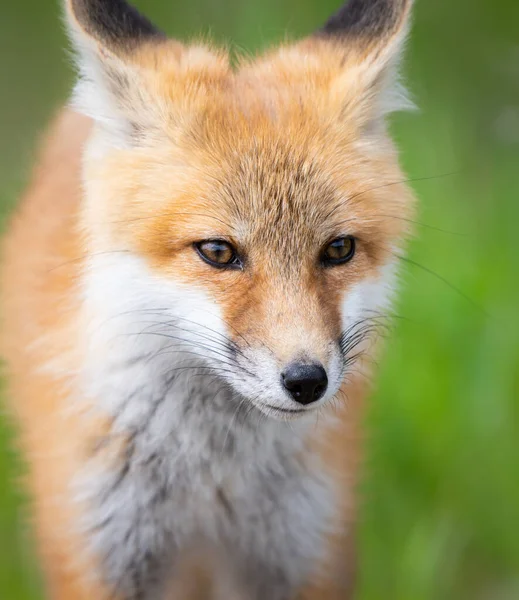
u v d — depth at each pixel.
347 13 8.23
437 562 9.45
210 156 7.11
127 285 7.14
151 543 8.04
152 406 7.49
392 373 10.25
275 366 6.68
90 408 7.50
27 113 15.16
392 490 9.90
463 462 9.89
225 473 7.83
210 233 6.92
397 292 7.97
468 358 10.23
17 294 8.72
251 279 6.94
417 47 14.25
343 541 8.59
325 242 7.08
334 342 6.87
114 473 7.67
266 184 7.02
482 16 14.56
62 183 8.55
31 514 8.53
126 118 7.35
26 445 8.43
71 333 7.54
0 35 16.17
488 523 9.84
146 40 7.78
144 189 7.12
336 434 8.08
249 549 8.41
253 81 7.70
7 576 9.38
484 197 12.44
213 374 7.49
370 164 7.42
